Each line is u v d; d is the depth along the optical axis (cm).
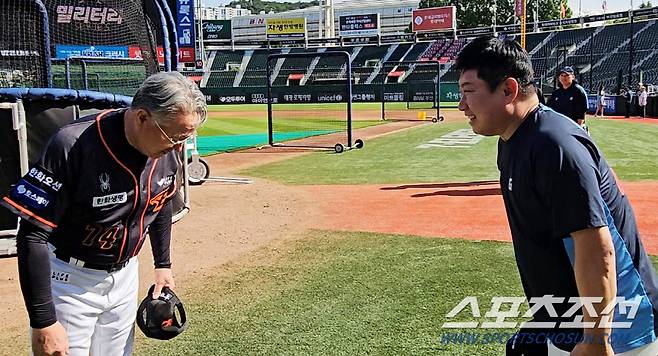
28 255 225
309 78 5725
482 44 218
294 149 1622
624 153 1377
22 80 870
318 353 380
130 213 252
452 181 1044
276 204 873
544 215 209
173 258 608
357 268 559
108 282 261
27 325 446
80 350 258
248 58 6156
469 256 586
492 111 216
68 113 657
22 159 624
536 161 204
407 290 494
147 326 292
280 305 469
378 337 402
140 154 241
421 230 702
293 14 9531
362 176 1129
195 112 231
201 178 1059
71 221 243
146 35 997
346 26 6056
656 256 565
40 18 842
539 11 7262
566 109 830
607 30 4662
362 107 3828
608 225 201
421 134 1988
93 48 1316
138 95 228
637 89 3031
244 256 611
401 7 9406
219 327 429
